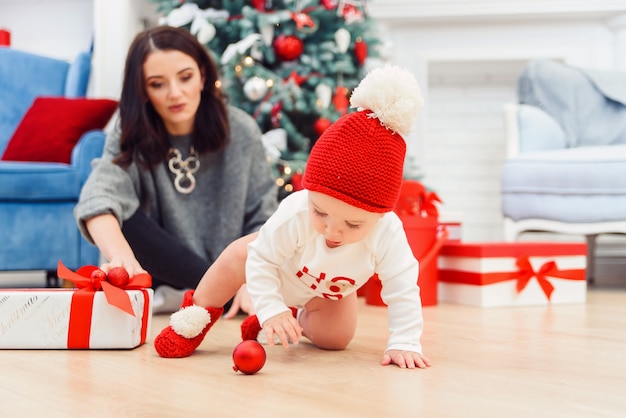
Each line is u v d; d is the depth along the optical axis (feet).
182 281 5.59
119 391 2.86
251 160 6.10
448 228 7.13
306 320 4.00
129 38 9.75
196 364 3.53
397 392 2.89
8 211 6.97
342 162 3.01
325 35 8.15
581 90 9.22
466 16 10.71
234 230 5.98
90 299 3.92
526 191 8.13
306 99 7.96
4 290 4.05
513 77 11.28
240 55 7.57
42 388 2.92
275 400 2.72
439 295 7.00
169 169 5.87
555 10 10.49
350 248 3.45
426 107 11.13
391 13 10.76
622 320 5.41
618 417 2.52
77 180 7.01
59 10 10.59
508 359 3.71
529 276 6.48
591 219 7.76
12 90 9.10
